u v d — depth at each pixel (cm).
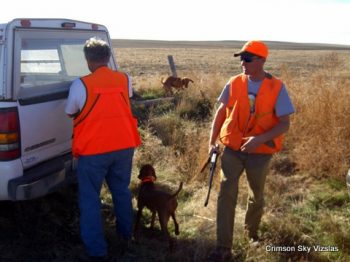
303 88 840
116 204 413
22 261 393
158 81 1306
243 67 371
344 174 582
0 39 375
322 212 495
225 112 400
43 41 429
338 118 692
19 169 382
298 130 704
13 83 376
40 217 458
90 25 512
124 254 410
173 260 404
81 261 398
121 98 384
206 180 575
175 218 437
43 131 411
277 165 646
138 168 614
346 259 400
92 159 373
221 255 390
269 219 462
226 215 388
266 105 371
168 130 774
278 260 401
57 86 448
